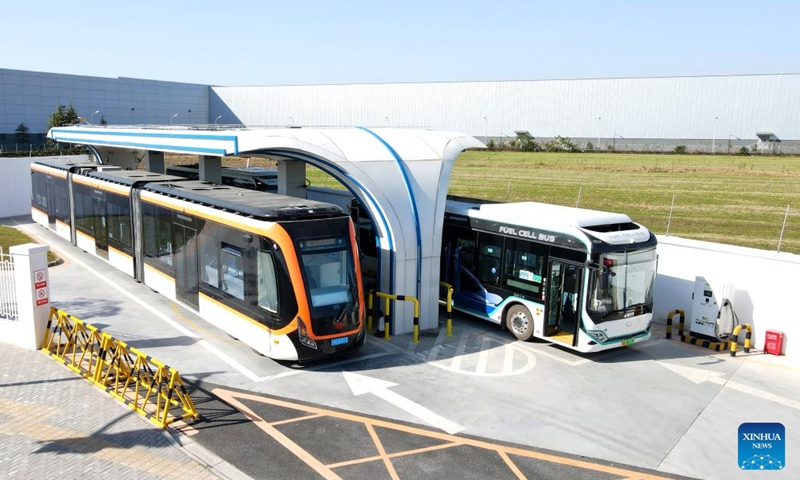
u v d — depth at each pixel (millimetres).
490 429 10523
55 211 24844
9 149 56781
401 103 78875
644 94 70688
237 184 23359
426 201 15234
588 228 13977
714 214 28859
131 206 18047
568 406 11508
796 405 11789
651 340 15352
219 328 14273
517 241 14945
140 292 18031
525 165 54062
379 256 15109
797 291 14102
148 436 9758
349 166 14352
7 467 8727
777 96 65250
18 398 10914
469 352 14148
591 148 69062
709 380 12898
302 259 12039
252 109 79062
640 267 13891
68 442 9477
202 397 11289
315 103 78750
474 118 77812
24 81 58312
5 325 13555
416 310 14695
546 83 74625
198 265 14641
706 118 68438
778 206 30703
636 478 9195
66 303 16797
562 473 9242
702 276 15234
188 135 16125
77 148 48156
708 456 9891
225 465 9062
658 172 46812
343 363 13203
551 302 14172
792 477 9320
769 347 14500
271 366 12805
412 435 10211
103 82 65000
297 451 9547
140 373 11914
